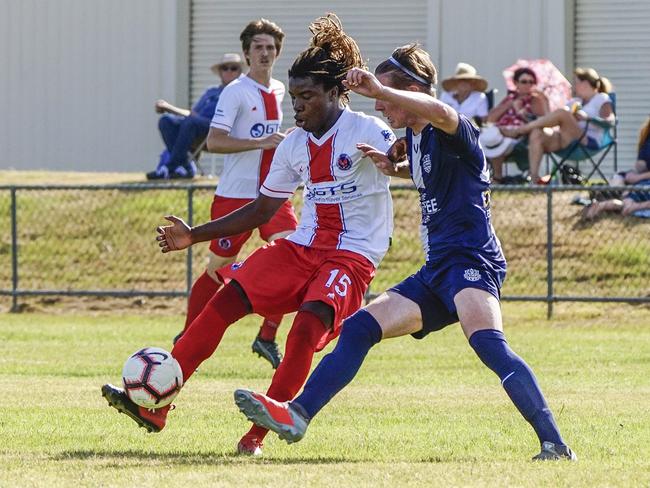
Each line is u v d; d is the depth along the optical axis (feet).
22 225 127.75
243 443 47.80
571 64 164.66
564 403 63.21
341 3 172.04
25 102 178.60
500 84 165.99
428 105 43.09
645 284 110.63
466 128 44.57
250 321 106.63
